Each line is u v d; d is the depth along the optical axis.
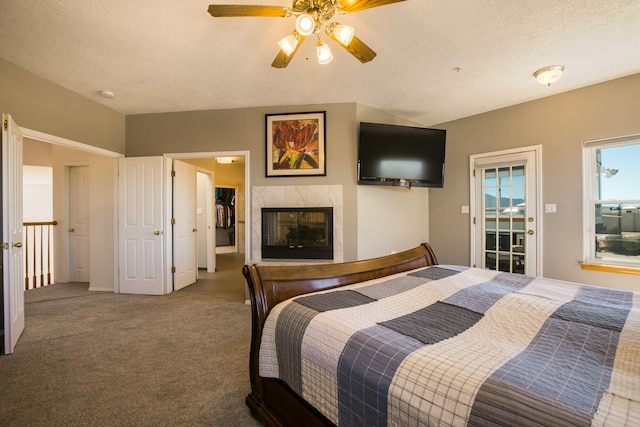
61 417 1.57
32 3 1.93
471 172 4.11
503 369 0.81
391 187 4.05
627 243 3.04
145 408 1.64
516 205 3.73
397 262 2.15
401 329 1.10
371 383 0.89
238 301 3.68
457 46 2.46
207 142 3.89
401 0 1.59
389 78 3.03
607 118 3.09
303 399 1.21
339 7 1.66
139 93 3.37
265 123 3.76
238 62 2.70
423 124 4.44
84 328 2.79
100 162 4.18
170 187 4.09
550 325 1.13
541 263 3.53
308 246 3.69
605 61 2.71
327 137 3.68
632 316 1.20
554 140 3.43
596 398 0.69
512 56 2.62
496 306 1.34
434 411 0.75
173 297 3.85
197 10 2.01
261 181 3.78
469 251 4.16
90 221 4.19
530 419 0.63
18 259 2.57
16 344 2.44
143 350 2.34
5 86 2.66
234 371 2.03
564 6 2.00
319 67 2.79
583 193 3.24
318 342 1.12
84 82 3.09
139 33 2.26
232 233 8.18
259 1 1.95
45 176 7.31
